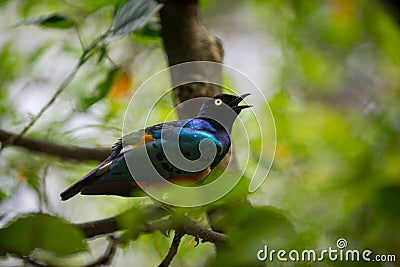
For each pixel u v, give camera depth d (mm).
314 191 11961
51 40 13352
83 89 12523
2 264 6098
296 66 16656
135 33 10102
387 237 6184
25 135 11547
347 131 14805
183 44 9789
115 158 8117
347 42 16922
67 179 11945
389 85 17328
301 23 16828
